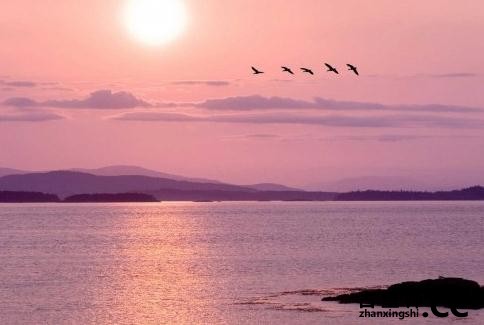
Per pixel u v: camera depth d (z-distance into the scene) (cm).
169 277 14775
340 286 13325
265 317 10344
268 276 14888
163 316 10588
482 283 13912
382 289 11825
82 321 10356
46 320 10450
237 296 12119
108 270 16100
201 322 10162
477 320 9969
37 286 13562
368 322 9888
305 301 11425
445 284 10956
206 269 16225
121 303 11631
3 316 10719
